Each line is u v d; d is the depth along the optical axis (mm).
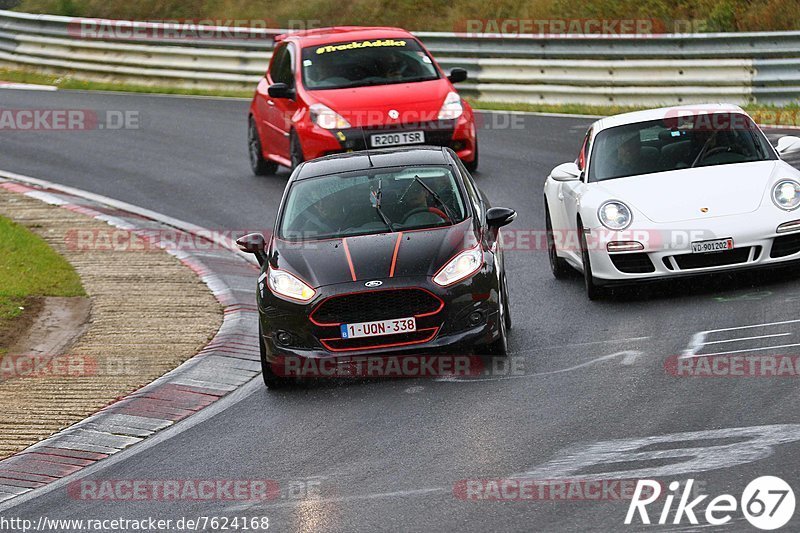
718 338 29672
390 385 29250
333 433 25828
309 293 29609
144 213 54656
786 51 68062
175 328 36438
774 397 24422
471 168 56094
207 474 24031
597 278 35062
